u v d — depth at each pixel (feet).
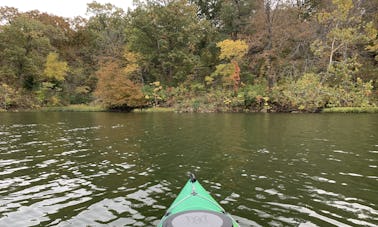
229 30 163.53
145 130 66.03
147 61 163.53
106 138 55.88
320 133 58.34
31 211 23.26
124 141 52.54
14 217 22.21
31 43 162.09
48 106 155.33
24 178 31.55
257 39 139.33
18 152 44.04
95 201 25.16
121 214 22.59
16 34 156.46
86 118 97.35
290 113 106.52
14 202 25.03
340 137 53.62
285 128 65.82
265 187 28.35
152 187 28.53
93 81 173.37
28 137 57.41
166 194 26.68
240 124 74.38
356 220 21.42
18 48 152.97
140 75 164.96
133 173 33.17
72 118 97.71
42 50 170.30
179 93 143.23
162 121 84.99
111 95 132.05
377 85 119.03
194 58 155.12
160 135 58.70
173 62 159.22
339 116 91.40
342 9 113.09
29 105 150.00
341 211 22.91
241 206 23.88
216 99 128.57
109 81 134.00
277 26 138.21
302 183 29.40
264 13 143.64
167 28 161.27
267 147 46.03
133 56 157.69
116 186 28.86
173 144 49.39
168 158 39.93
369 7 131.95
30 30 161.17
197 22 166.40
